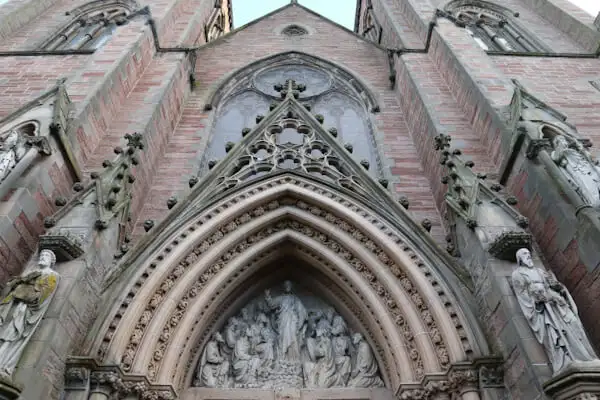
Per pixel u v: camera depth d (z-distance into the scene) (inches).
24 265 366.6
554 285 311.9
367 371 410.9
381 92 745.0
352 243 442.9
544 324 298.7
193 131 649.0
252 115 733.3
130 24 699.4
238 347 426.0
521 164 426.3
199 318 408.5
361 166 512.7
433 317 377.7
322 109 752.3
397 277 413.7
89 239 357.7
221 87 754.2
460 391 333.1
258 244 460.8
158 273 395.2
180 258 411.8
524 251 333.1
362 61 839.1
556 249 374.6
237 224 458.9
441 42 667.4
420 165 585.9
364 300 422.6
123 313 366.0
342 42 901.8
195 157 592.7
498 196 398.9
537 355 296.4
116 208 406.9
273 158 526.9
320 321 456.4
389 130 657.0
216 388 395.5
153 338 366.6
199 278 421.1
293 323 442.9
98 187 398.3
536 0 918.4
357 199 471.5
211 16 1178.0
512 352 319.3
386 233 436.5
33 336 296.0
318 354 425.4
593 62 712.4
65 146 426.9
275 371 412.8
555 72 684.1
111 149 506.0
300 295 486.3
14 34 818.8
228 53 861.8
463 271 396.5
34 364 283.6
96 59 590.9
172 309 389.1
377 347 417.7
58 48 810.8
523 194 422.6
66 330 319.9
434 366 354.0
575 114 573.9
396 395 372.8
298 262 485.7
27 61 685.3
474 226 385.1
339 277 446.9
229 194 470.9
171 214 445.1
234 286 444.1
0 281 340.5
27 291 301.3
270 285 489.4
